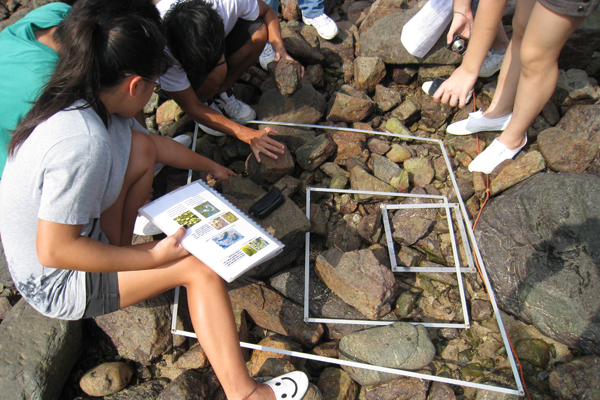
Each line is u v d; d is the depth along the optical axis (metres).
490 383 1.98
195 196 1.94
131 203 1.96
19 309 2.06
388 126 3.07
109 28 1.38
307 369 2.09
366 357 1.99
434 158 2.90
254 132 2.56
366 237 2.50
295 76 2.69
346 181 2.76
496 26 2.57
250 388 1.70
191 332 2.16
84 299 1.60
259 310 2.18
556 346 2.14
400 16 3.23
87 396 1.99
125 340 2.08
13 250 1.58
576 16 1.89
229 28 2.59
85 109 1.45
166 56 1.63
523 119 2.48
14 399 1.80
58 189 1.36
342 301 2.25
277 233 2.29
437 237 2.51
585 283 2.10
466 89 2.86
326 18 3.45
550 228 2.31
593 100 2.90
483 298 2.32
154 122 3.13
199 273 1.73
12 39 1.83
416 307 2.30
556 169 2.64
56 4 1.99
